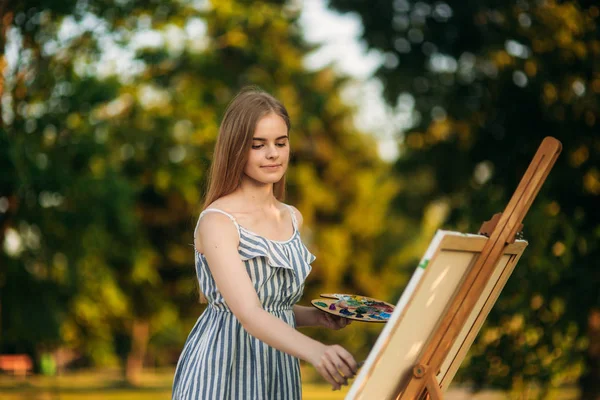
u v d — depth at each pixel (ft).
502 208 35.60
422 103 44.55
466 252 7.82
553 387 31.14
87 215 44.75
